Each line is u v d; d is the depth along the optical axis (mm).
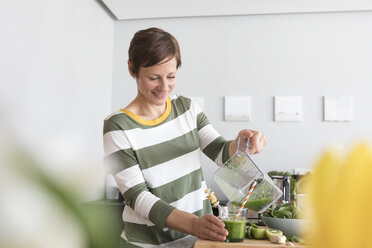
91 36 3836
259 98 4203
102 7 4117
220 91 4262
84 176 83
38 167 76
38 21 2873
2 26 2457
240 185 1396
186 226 1281
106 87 4250
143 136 1457
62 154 83
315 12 4184
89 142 94
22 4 2668
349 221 93
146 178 1449
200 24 4344
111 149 1422
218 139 1613
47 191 76
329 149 97
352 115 4051
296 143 4117
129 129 1440
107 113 4285
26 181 74
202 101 4262
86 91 3713
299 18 4207
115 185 3738
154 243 1431
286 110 4121
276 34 4230
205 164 4164
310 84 4145
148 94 1442
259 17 4266
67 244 81
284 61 4199
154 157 1458
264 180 1370
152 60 1354
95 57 3938
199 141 1681
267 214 1577
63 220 80
